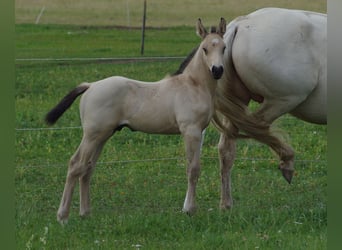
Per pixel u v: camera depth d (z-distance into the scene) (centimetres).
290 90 1182
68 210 1113
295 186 1413
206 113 1124
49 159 1606
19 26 3738
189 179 1122
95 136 1105
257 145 1719
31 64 2788
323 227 1083
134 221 1098
